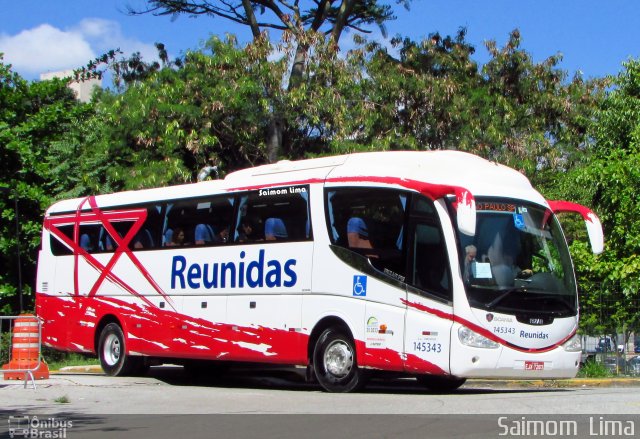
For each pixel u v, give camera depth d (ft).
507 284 43.39
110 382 55.21
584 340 65.36
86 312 62.49
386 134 87.04
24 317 56.49
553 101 92.58
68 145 95.86
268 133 89.30
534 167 87.86
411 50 92.17
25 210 91.97
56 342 64.54
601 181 70.44
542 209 46.44
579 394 43.70
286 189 50.52
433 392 48.16
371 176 46.62
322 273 47.65
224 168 91.04
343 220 47.26
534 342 43.65
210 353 53.52
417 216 44.37
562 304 45.09
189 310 55.16
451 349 42.27
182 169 83.56
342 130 85.25
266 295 50.49
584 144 91.91
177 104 85.40
